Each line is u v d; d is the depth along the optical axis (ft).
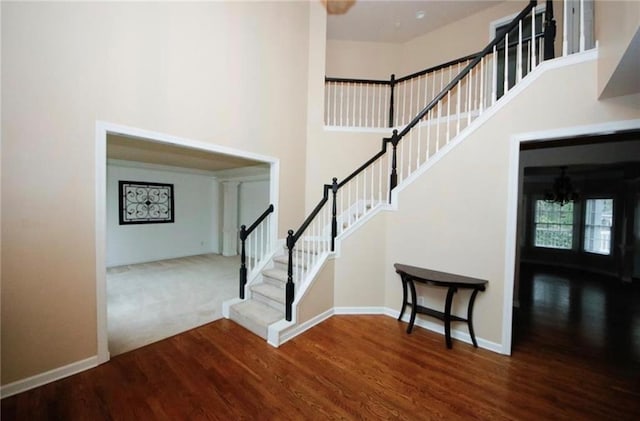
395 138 11.11
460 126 12.14
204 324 10.36
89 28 7.28
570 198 20.22
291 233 9.62
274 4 12.87
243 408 6.10
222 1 10.65
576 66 7.22
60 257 6.91
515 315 11.87
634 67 5.13
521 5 14.80
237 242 24.94
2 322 6.19
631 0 4.25
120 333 9.56
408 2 15.37
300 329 9.73
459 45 16.71
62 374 6.98
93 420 5.69
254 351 8.48
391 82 14.92
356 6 15.67
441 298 9.94
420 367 7.72
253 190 24.14
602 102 6.87
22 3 6.24
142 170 20.99
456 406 6.24
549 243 24.63
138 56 8.29
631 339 9.55
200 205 24.80
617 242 19.76
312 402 6.31
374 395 6.57
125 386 6.75
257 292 11.34
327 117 16.11
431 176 10.01
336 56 18.74
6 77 6.07
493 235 8.68
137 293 13.92
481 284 8.43
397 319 10.92
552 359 8.21
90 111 7.32
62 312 6.97
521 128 8.13
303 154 14.80
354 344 8.96
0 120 6.02
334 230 11.34
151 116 8.61
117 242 19.92
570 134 7.31
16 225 6.28
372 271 11.37
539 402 6.38
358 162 14.93
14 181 6.23
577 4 9.00
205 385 6.85
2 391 6.21
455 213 9.45
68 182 6.98
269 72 12.72
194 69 9.77
